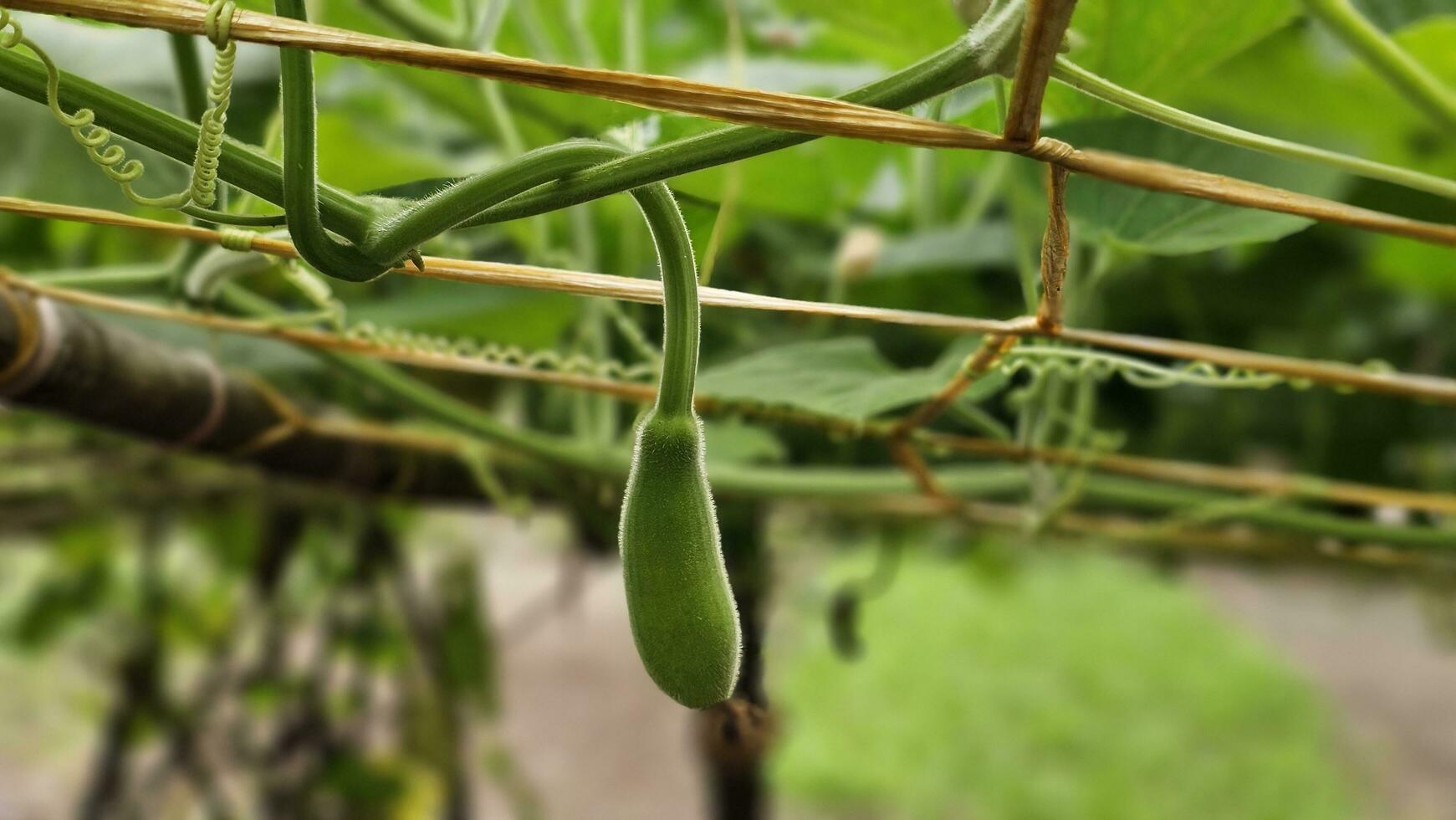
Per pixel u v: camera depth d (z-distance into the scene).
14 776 3.61
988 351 0.70
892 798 5.08
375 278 0.49
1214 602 7.52
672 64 1.45
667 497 0.51
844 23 0.97
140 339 0.76
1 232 1.19
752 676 0.76
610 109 0.57
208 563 2.15
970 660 5.91
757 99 0.48
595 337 1.01
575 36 1.05
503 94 0.95
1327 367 0.70
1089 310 1.05
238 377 0.86
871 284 1.29
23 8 0.47
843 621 1.55
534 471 1.11
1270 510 1.09
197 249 0.77
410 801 2.05
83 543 2.07
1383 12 0.90
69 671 3.50
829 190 1.18
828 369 0.86
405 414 1.29
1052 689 5.65
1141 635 6.19
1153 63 0.73
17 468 1.63
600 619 6.34
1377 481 1.48
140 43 0.79
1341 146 1.20
